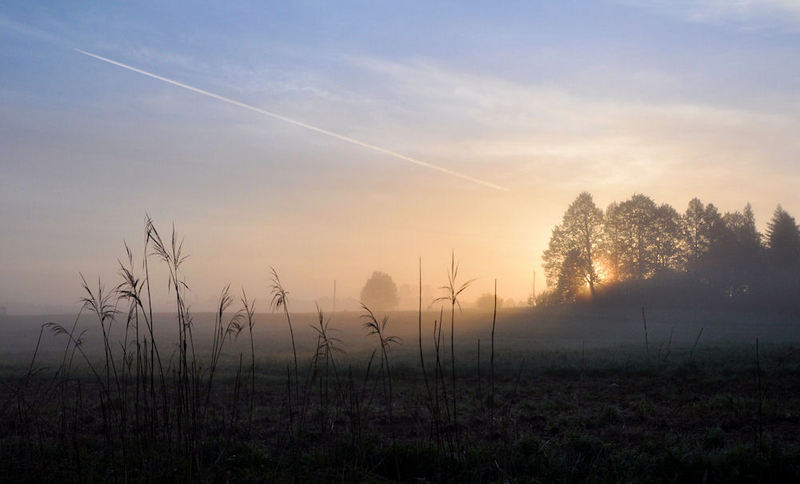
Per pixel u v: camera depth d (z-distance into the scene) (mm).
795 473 7875
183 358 7398
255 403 14203
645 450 9336
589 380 19125
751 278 73250
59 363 28094
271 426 11312
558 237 79500
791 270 72938
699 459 8375
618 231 79500
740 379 17516
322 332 8367
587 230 78750
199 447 7902
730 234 76125
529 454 9008
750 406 13094
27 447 8570
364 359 26078
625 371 20094
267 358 29391
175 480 7230
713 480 7828
